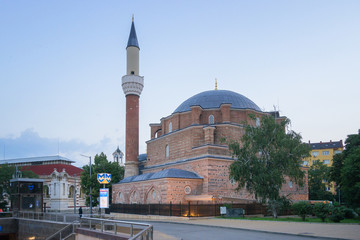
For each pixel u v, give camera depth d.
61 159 106.12
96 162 74.44
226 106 57.22
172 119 63.12
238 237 21.80
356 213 37.53
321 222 31.42
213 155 50.31
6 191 65.50
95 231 22.58
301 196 59.59
